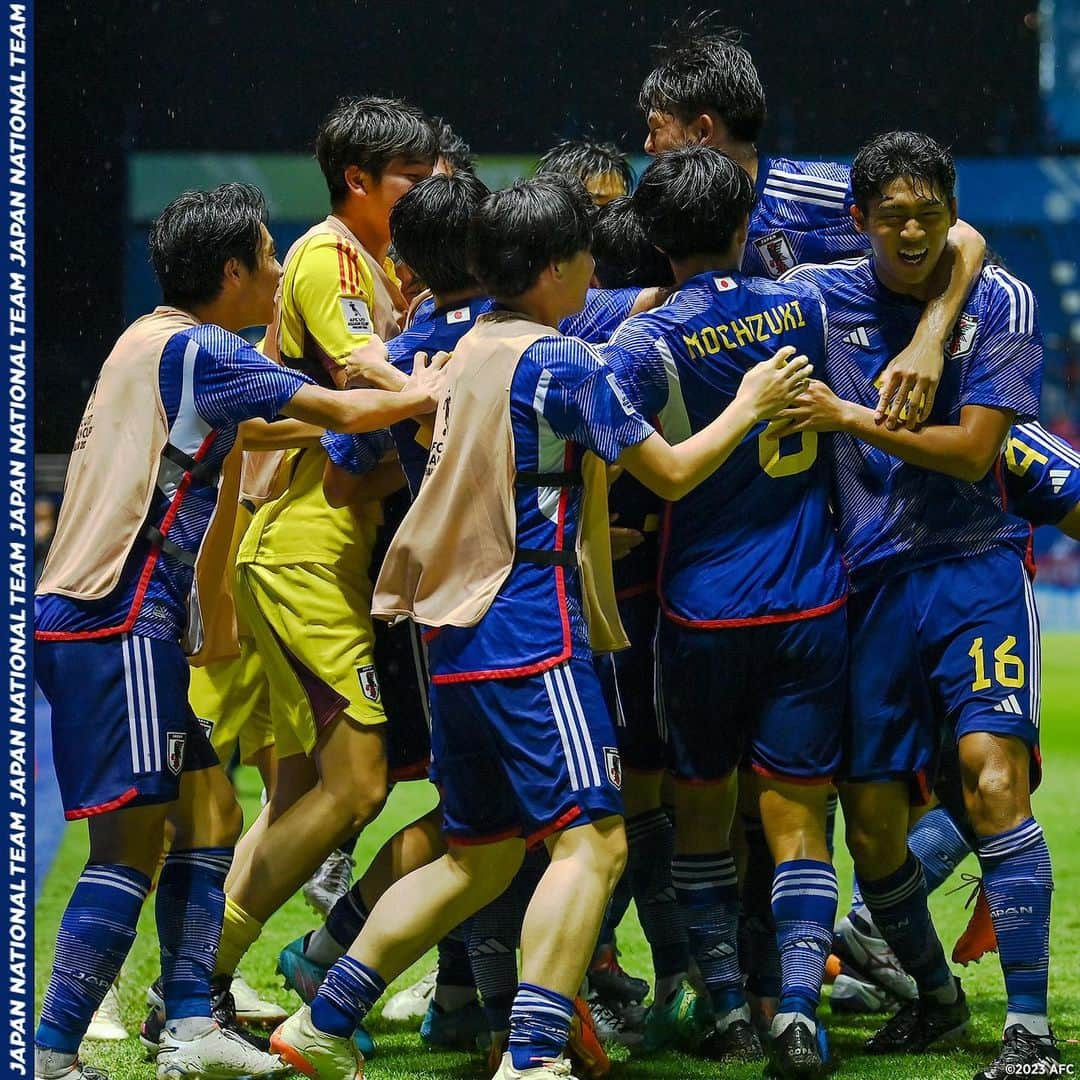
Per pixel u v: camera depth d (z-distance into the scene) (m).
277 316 13.94
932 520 12.62
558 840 11.08
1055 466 14.00
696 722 12.60
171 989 11.92
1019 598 12.57
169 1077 11.73
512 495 11.20
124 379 11.87
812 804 12.50
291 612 13.36
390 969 11.55
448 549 11.35
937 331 12.34
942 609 12.54
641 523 13.62
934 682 12.66
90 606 11.52
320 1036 11.42
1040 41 59.56
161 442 11.72
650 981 16.58
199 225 12.38
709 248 12.48
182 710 11.73
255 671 15.55
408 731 13.67
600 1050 12.16
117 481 11.67
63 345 49.19
